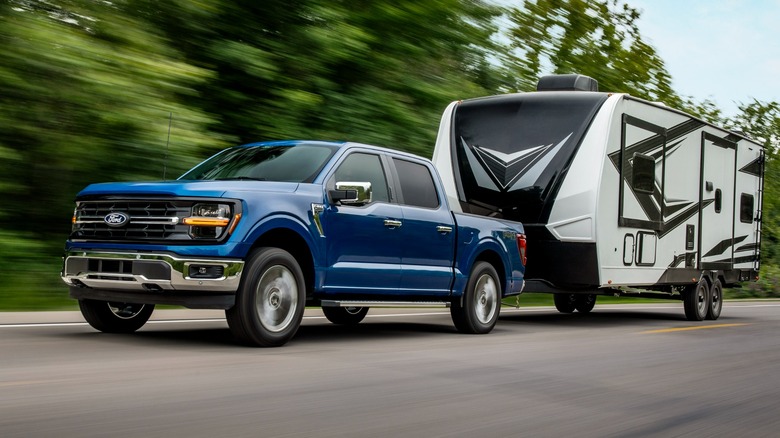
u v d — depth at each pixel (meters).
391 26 16.03
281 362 6.81
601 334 10.79
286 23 14.84
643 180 12.94
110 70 11.32
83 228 7.85
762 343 10.34
